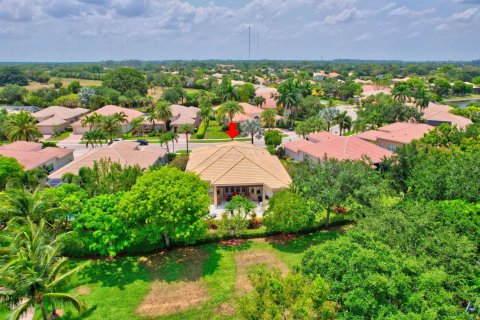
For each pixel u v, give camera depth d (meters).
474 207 25.38
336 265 18.30
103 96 112.69
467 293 18.12
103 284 26.27
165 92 123.44
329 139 57.22
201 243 32.25
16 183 34.34
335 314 16.20
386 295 16.89
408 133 62.06
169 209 27.55
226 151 45.91
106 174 35.50
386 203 28.97
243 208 35.44
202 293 25.12
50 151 56.44
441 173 29.64
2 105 118.06
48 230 29.23
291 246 31.69
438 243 20.48
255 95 128.38
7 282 18.95
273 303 16.27
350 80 194.88
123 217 27.84
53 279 21.56
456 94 164.88
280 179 41.31
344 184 31.56
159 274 27.55
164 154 58.19
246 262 29.09
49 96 126.75
